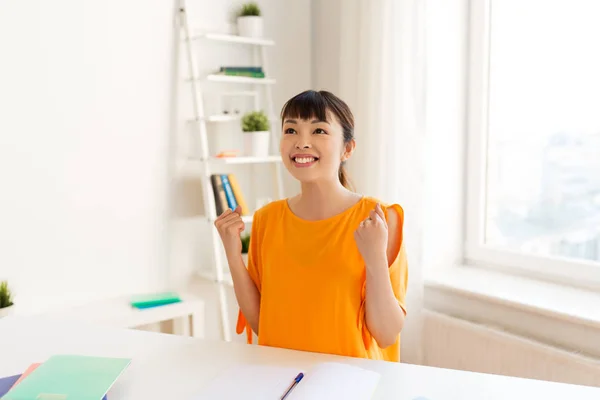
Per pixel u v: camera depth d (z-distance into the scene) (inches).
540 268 87.4
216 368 43.9
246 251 96.0
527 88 89.4
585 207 82.7
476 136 95.9
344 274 47.2
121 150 89.7
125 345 49.1
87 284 88.0
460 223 99.0
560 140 85.4
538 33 87.3
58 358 43.6
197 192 98.9
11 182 80.0
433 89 93.4
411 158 85.8
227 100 101.0
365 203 49.2
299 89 110.1
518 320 78.0
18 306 81.5
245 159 92.2
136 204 92.0
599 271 79.6
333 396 37.8
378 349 51.0
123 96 89.3
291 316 48.6
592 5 80.2
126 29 88.7
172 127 94.9
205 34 90.7
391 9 86.8
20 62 79.6
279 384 40.1
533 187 89.7
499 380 41.5
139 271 93.3
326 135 47.4
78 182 85.9
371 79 90.5
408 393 39.2
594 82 80.4
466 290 82.8
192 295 93.2
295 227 50.3
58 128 83.4
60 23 82.5
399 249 48.1
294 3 108.0
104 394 37.2
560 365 69.8
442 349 85.4
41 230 83.0
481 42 93.7
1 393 38.9
